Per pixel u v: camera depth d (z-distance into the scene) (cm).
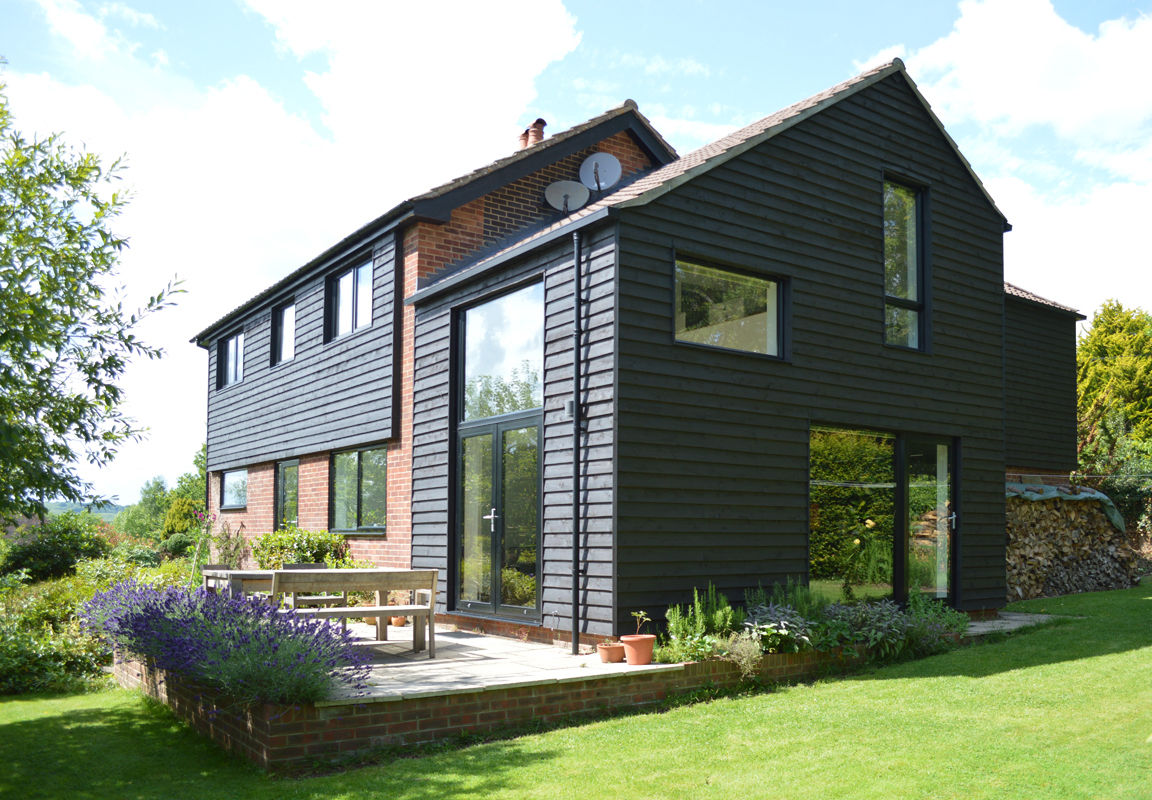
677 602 820
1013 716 637
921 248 1100
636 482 801
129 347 647
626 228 819
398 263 1174
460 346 1061
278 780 532
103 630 875
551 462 876
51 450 607
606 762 550
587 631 808
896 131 1080
